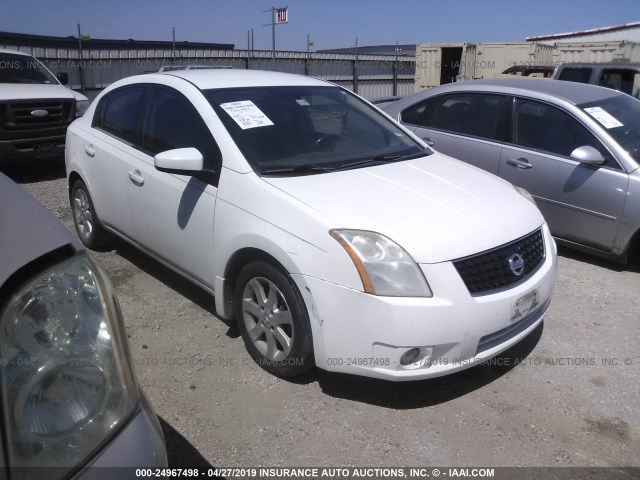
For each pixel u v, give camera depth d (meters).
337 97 4.44
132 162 4.16
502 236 3.10
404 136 4.41
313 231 2.91
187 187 3.64
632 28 22.31
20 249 1.47
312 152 3.70
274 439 2.81
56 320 1.46
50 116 8.50
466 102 5.95
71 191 5.22
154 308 4.11
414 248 2.81
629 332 3.94
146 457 1.53
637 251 5.07
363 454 2.72
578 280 4.82
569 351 3.68
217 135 3.54
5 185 1.76
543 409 3.09
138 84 4.42
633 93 11.05
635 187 4.69
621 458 2.74
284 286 3.05
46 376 1.39
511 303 3.00
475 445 2.80
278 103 3.97
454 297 2.79
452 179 3.65
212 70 4.45
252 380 3.26
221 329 3.82
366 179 3.43
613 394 3.23
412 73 24.52
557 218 5.21
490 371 3.44
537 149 5.32
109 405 1.52
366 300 2.75
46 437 1.36
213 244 3.47
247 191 3.26
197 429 2.87
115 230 4.61
